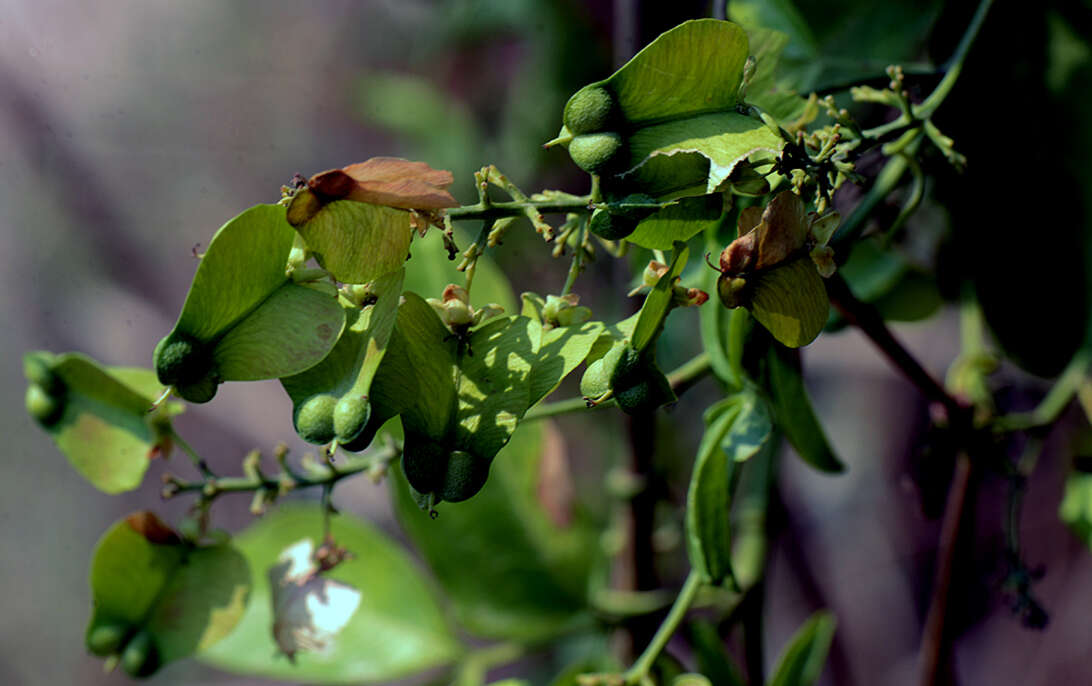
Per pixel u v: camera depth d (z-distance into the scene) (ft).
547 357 1.22
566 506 1.64
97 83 2.82
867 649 3.09
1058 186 1.49
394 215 1.19
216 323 1.19
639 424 1.65
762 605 1.62
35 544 4.01
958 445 1.51
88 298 3.14
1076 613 3.23
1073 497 1.56
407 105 2.43
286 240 1.20
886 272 1.57
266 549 1.60
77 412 1.41
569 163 2.22
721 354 1.34
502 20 2.25
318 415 1.19
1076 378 1.51
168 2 2.79
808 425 1.39
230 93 2.84
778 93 1.34
